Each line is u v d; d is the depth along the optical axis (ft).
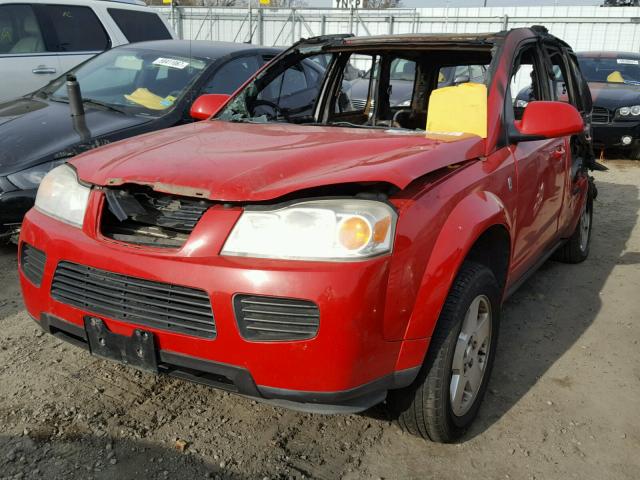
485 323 8.59
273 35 74.33
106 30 25.46
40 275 8.00
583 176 14.93
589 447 8.51
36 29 23.45
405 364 7.13
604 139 31.35
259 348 6.56
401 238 6.82
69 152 14.34
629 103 30.94
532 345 11.52
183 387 9.46
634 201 23.54
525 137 9.89
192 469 7.67
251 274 6.51
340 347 6.48
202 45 19.98
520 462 8.14
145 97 17.43
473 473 7.88
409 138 8.89
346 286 6.42
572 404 9.57
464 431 8.55
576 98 14.75
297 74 14.07
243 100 11.93
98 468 7.59
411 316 7.04
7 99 22.65
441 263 7.22
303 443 8.30
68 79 15.57
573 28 62.03
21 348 10.40
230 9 75.20
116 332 7.25
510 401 9.59
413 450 8.27
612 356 11.19
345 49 12.04
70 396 9.05
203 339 6.75
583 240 16.02
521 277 11.21
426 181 7.69
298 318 6.51
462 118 9.59
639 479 7.89
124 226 7.55
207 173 7.25
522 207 10.02
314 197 6.79
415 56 12.92
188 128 10.27
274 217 6.72
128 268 7.02
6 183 13.52
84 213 7.70
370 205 6.75
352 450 8.20
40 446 7.93
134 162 7.87
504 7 64.44
